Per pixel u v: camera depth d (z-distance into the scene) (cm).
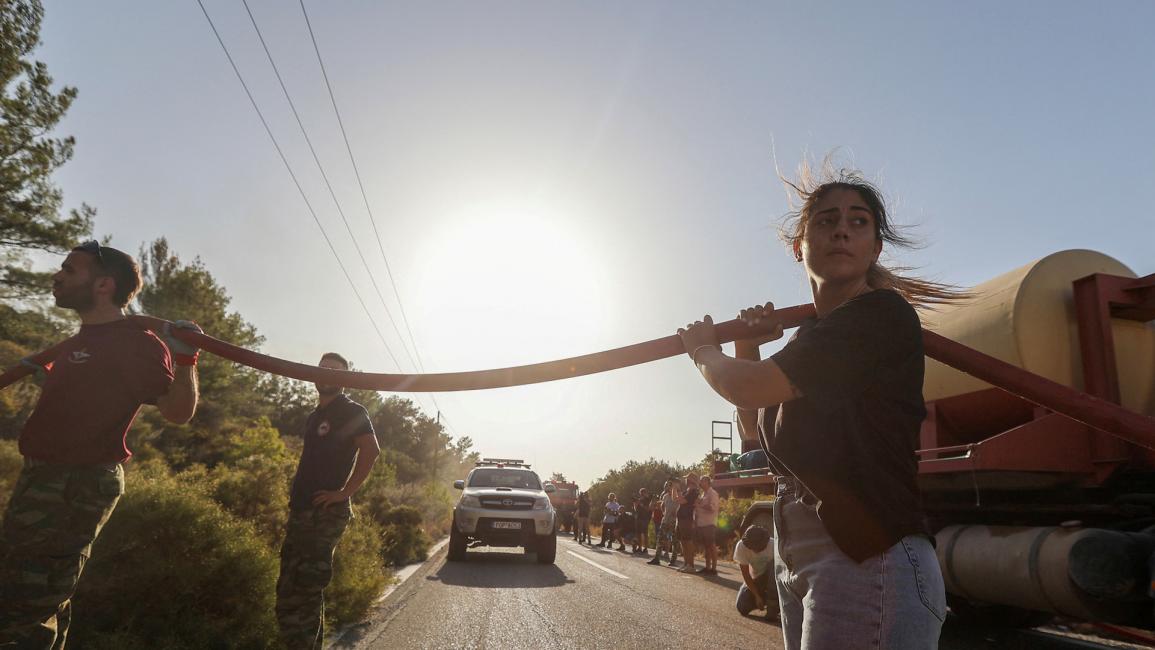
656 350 168
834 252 160
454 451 9000
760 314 170
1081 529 501
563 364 172
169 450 1423
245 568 462
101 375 261
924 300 181
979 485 598
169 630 418
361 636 559
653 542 2155
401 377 178
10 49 1223
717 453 1355
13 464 548
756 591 718
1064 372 584
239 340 2580
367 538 848
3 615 246
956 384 639
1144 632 503
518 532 1255
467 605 734
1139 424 131
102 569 425
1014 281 609
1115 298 570
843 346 135
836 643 132
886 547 133
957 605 677
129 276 285
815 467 137
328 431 422
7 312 1376
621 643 572
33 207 1348
